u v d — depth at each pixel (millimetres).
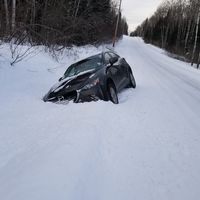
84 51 20078
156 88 9531
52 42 14414
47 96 6930
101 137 4535
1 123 5148
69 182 2998
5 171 3332
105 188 3066
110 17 31688
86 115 5586
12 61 10055
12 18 12617
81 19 17172
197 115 6340
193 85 10922
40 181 3012
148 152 4090
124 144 4340
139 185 3189
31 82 9070
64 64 14031
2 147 4090
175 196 3012
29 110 6070
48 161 3506
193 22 47625
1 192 2834
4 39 11750
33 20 14984
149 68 16297
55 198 2693
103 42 30781
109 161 3734
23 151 3930
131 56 25562
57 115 5695
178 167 3674
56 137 4426
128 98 7695
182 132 5047
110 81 7012
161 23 75938
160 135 4820
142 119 5699
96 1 22703
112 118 5605
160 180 3328
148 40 83812
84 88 6500
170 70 16312
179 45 48938
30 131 4770
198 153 4148
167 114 6215
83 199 2775
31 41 13773
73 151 3818
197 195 3047
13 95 7199
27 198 2684
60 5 16953
